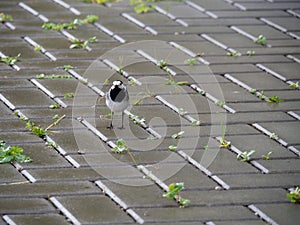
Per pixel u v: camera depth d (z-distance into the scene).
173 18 10.29
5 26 9.79
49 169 6.39
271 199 5.98
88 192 6.02
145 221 5.58
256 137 7.15
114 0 10.90
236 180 6.29
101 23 9.99
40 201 5.86
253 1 11.09
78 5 10.67
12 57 8.80
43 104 7.70
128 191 6.04
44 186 6.09
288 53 9.26
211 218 5.66
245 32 9.88
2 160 6.48
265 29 10.02
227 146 6.93
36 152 6.70
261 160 6.66
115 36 9.58
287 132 7.25
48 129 7.16
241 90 8.23
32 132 7.08
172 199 5.93
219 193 6.07
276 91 8.23
